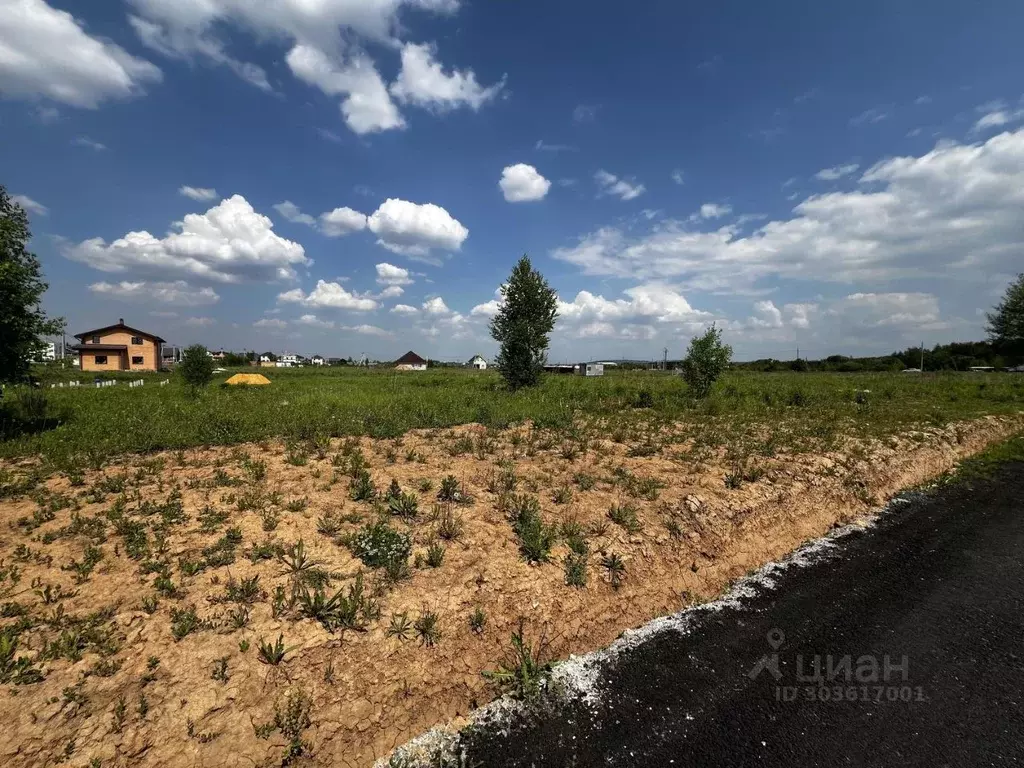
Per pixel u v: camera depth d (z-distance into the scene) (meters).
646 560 4.76
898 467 8.53
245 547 4.12
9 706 2.53
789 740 3.02
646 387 19.31
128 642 3.00
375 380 30.67
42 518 4.52
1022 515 7.07
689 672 3.68
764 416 12.34
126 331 55.91
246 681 2.85
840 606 4.61
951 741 3.00
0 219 8.30
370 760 2.84
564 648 3.86
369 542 4.09
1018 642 4.03
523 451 7.68
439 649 3.38
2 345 8.23
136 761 2.43
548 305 19.36
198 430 8.25
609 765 2.87
